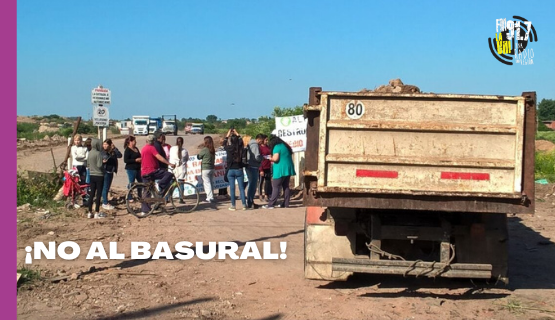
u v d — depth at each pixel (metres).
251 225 13.36
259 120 31.69
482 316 7.05
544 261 10.41
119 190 20.00
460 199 7.00
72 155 16.59
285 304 7.53
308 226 8.34
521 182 6.93
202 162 17.17
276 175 15.91
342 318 6.95
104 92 17.84
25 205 15.24
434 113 7.05
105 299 7.63
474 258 7.89
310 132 7.18
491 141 7.01
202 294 7.98
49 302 7.46
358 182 7.12
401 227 7.54
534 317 7.02
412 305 7.46
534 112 6.94
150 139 14.86
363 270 7.39
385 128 7.05
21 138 62.31
